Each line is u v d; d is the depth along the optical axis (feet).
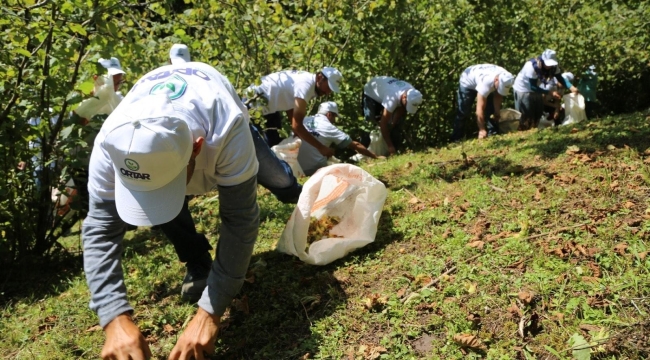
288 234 11.94
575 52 34.58
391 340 9.25
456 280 10.37
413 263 11.41
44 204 15.76
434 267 11.02
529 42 32.89
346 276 11.36
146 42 20.38
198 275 11.47
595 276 9.71
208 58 23.08
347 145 24.25
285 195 13.25
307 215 11.73
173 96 7.93
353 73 27.25
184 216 11.09
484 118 28.99
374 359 8.91
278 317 10.55
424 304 9.86
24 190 15.53
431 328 9.39
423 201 14.48
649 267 9.56
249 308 10.91
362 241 12.14
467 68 28.60
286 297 11.01
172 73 8.51
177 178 7.57
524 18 32.22
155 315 11.28
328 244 11.83
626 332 8.30
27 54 13.65
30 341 11.29
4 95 14.66
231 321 10.62
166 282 12.76
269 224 14.93
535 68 28.73
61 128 15.62
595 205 12.31
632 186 12.94
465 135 31.53
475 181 15.29
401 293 10.36
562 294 9.35
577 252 10.50
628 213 11.69
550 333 8.70
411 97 25.09
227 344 10.07
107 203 8.19
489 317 9.29
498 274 10.30
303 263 12.16
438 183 16.01
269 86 20.63
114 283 8.21
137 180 7.32
